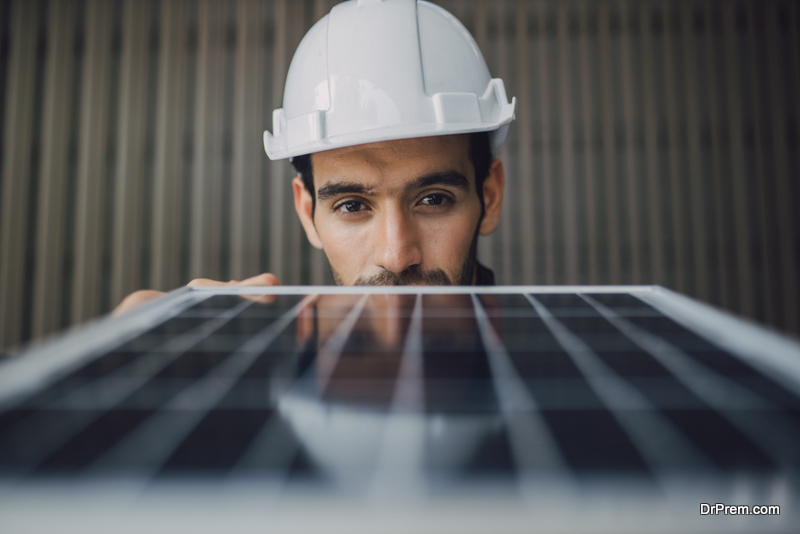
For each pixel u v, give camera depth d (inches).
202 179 131.3
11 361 8.9
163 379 8.8
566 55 130.0
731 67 130.1
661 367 9.3
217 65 133.0
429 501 5.2
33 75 134.8
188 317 13.4
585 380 8.6
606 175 129.1
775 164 129.6
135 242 131.4
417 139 31.5
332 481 5.5
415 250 33.0
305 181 37.6
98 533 5.1
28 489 5.5
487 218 41.4
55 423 7.1
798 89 129.7
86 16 134.3
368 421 7.1
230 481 5.6
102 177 132.8
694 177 129.3
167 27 133.4
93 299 131.5
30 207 133.7
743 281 128.3
